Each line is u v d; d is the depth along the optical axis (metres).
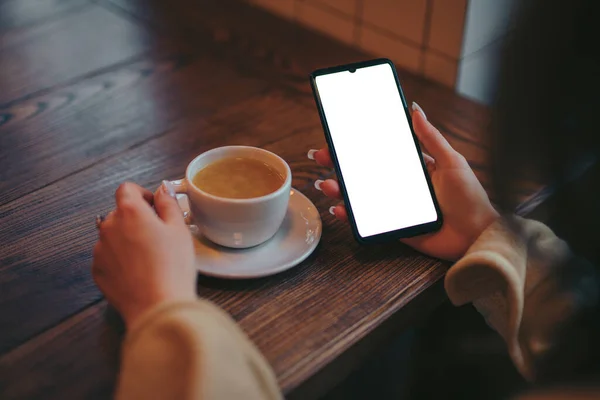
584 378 0.51
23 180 0.74
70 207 0.70
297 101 0.92
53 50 1.01
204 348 0.44
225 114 0.88
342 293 0.60
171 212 0.56
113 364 0.52
